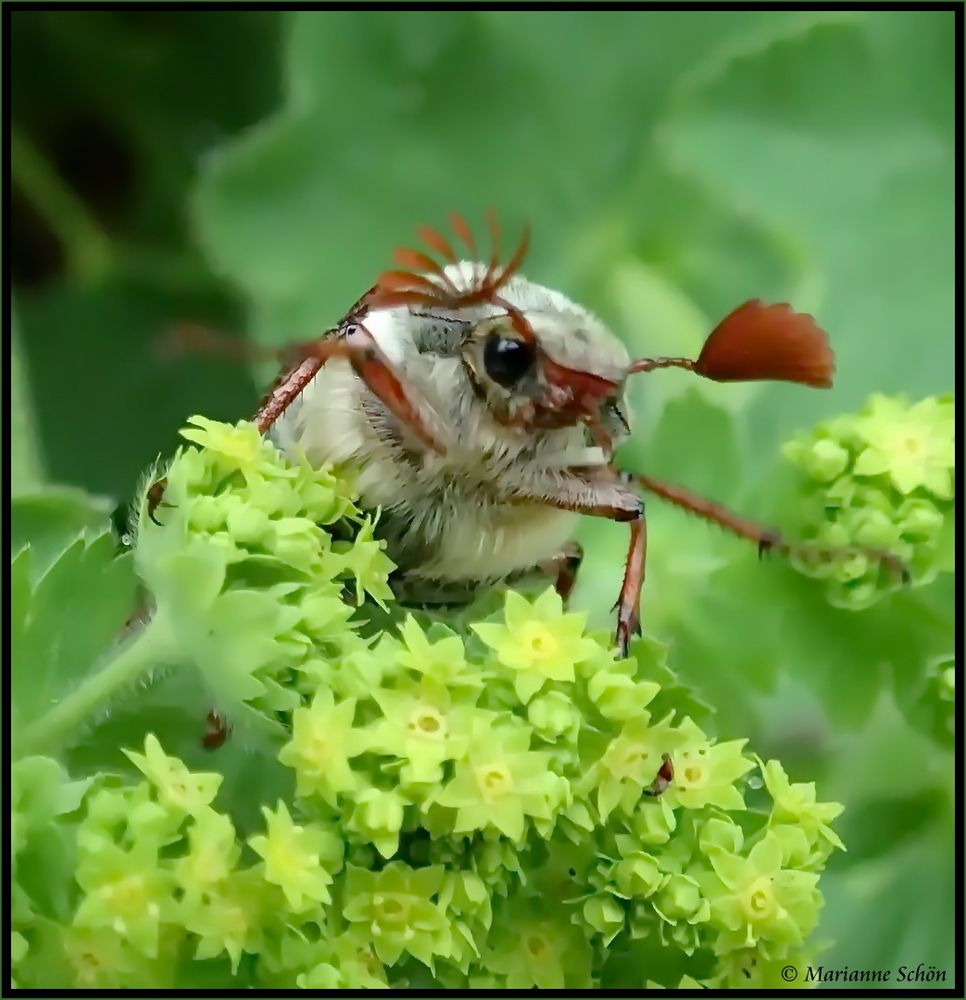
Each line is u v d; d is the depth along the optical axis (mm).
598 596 244
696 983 215
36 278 263
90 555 218
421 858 213
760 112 261
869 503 227
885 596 228
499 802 211
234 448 216
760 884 215
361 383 224
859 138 261
